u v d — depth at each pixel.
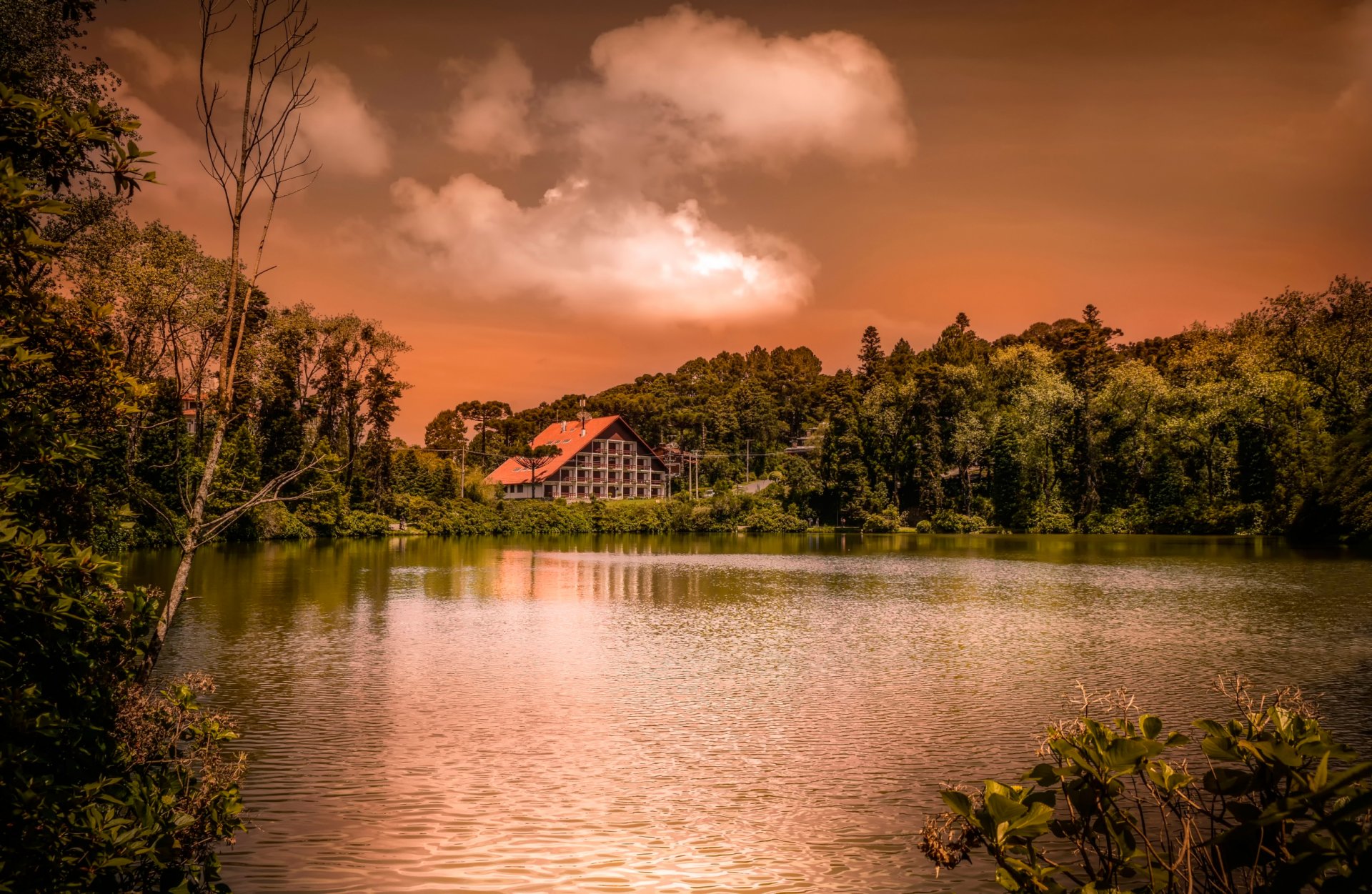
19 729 4.75
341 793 10.97
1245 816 4.25
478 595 32.84
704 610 29.11
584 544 72.19
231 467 64.69
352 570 42.75
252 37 9.57
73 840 4.96
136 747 7.11
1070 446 92.81
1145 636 23.53
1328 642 22.39
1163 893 4.75
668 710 15.29
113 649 7.41
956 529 94.69
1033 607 29.81
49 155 5.79
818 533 95.94
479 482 96.69
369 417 79.12
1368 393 64.50
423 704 15.63
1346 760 4.13
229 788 6.87
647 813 10.38
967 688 17.08
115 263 37.62
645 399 185.38
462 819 10.16
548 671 18.61
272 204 9.74
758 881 8.65
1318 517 64.94
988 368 113.50
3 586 5.01
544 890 8.41
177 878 5.84
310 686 17.00
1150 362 116.56
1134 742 4.61
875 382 131.00
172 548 50.16
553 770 11.97
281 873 8.70
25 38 20.42
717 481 124.44
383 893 8.31
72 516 6.49
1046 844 9.27
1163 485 83.44
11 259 5.46
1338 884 3.42
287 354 70.38
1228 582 37.88
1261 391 72.62
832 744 13.23
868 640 23.08
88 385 6.67
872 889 8.48
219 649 20.92
